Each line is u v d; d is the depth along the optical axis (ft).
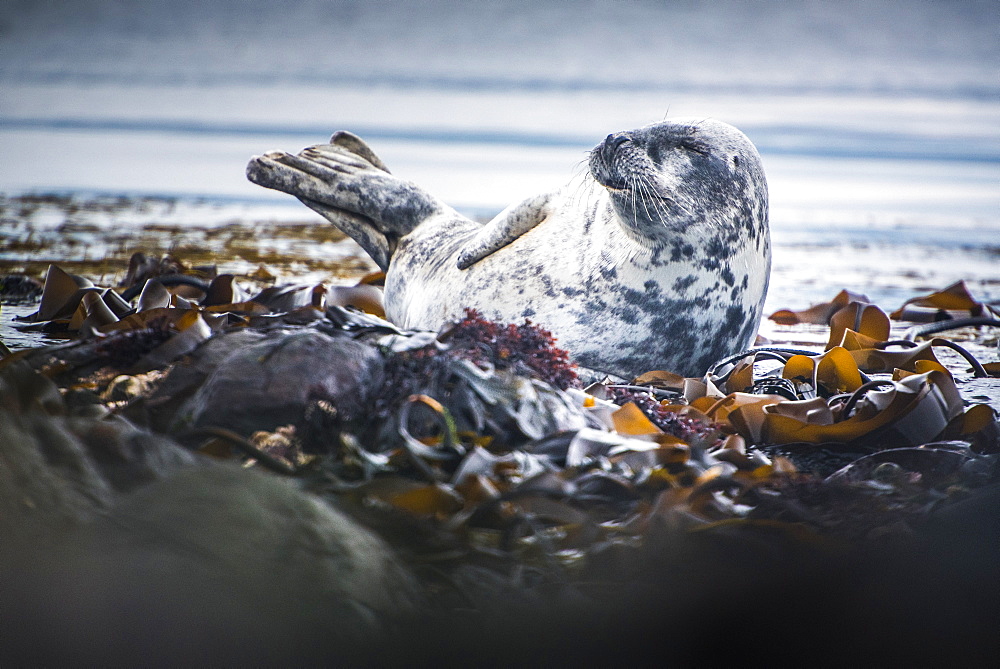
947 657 31.17
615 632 32.14
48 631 27.89
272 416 45.29
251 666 28.02
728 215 63.46
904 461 50.75
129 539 30.12
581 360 65.16
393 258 80.84
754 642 32.27
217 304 82.28
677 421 54.65
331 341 48.34
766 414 56.18
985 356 84.28
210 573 29.45
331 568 31.19
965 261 135.23
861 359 73.20
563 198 69.51
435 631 31.48
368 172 81.35
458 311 68.54
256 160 81.25
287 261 116.78
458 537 38.73
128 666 27.78
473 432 46.09
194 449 43.78
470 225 77.51
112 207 154.20
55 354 54.19
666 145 63.16
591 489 43.80
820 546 38.01
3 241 121.08
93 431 37.22
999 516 36.42
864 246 146.82
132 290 83.61
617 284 64.28
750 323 68.44
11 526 29.50
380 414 46.09
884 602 33.12
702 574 35.81
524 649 31.17
